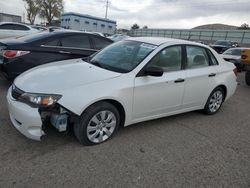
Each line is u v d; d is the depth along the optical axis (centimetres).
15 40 614
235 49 1393
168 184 298
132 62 408
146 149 371
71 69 393
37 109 321
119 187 285
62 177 293
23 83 351
